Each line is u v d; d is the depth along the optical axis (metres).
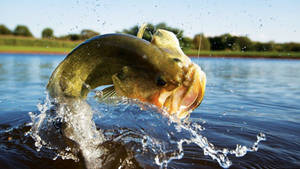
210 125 0.89
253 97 1.47
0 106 1.11
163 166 0.60
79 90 0.62
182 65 0.55
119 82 0.59
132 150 0.67
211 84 2.01
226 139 0.76
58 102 0.63
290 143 0.74
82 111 0.64
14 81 1.91
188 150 0.68
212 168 0.60
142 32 0.62
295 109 1.18
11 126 0.83
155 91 0.57
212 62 4.71
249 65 4.30
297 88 1.83
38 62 4.03
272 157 0.65
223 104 1.26
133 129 0.80
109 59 0.58
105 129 0.80
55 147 0.67
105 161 0.62
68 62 0.62
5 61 4.26
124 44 0.57
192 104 0.56
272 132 0.83
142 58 0.55
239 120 0.96
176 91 0.56
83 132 0.64
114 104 0.66
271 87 1.87
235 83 2.08
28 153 0.65
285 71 3.21
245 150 0.69
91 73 0.61
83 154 0.62
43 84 1.75
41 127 0.70
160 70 0.54
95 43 0.59
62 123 0.64
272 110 1.15
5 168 0.58
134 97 0.59
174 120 0.58
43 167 0.59
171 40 0.58
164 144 0.71
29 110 1.03
